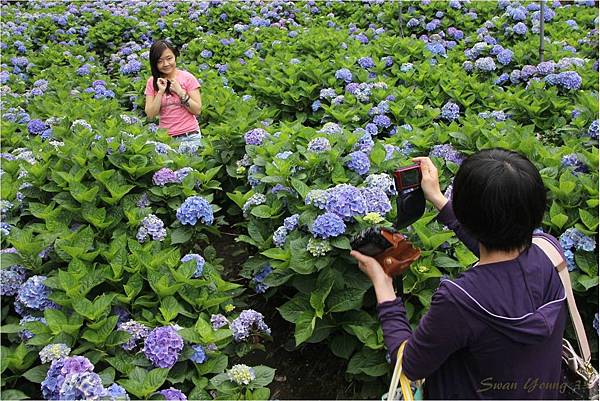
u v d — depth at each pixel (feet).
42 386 7.43
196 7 32.30
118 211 11.72
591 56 21.20
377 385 9.34
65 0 35.68
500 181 5.35
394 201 10.52
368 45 23.03
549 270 5.93
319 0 32.45
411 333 6.33
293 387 9.88
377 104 17.48
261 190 12.12
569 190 10.47
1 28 29.99
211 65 24.66
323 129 13.41
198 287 9.66
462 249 9.74
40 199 12.09
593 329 9.95
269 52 24.89
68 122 14.89
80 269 9.34
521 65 20.62
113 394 7.18
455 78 18.90
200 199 11.05
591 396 6.38
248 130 14.98
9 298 9.64
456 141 13.98
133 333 8.55
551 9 25.88
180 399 7.66
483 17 26.94
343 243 8.80
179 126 17.33
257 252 12.42
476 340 5.54
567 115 16.33
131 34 29.89
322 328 9.37
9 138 15.46
